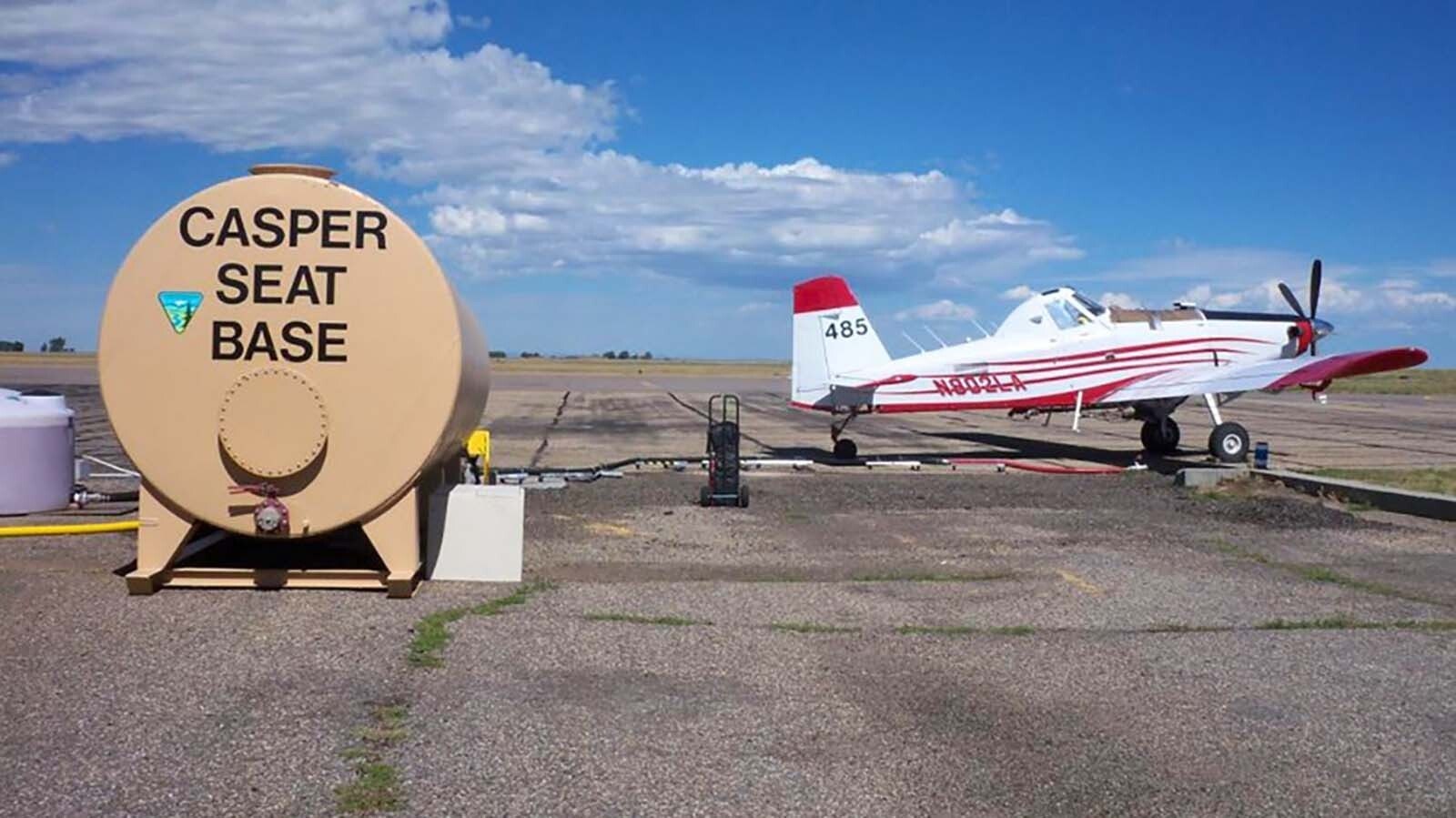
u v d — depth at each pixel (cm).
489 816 397
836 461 1742
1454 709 538
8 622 657
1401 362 1600
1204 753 474
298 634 638
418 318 736
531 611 710
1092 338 1841
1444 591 809
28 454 1052
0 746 455
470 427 897
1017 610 739
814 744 477
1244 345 1894
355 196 736
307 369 733
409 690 539
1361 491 1238
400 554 749
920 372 1773
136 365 728
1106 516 1159
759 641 647
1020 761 462
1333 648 648
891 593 786
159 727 480
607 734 484
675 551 941
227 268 731
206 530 799
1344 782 445
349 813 396
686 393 4381
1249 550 972
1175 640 664
